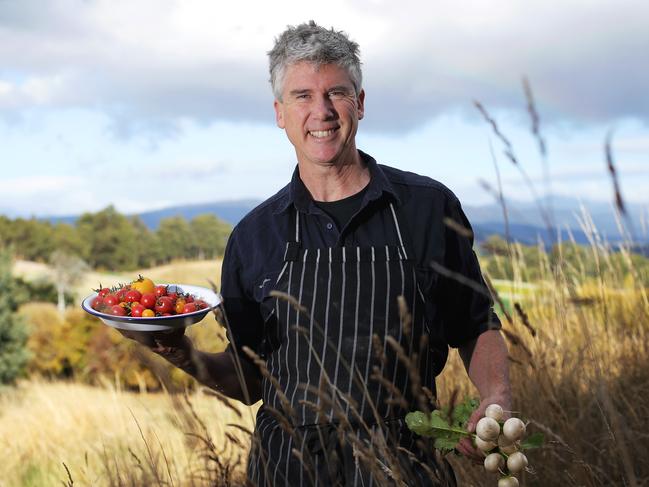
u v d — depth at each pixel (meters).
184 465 2.68
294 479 1.78
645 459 2.00
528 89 1.29
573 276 3.16
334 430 1.77
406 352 1.80
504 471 1.57
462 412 1.70
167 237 123.62
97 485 2.55
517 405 2.67
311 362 1.84
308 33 1.92
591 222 3.18
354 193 1.95
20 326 30.06
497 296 1.48
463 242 1.92
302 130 1.91
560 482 2.18
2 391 10.91
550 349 2.91
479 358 1.92
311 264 1.89
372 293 1.83
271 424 1.89
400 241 1.89
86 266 70.88
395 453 1.72
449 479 1.75
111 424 4.60
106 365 10.34
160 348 1.98
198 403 3.53
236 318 2.07
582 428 2.44
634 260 3.29
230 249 2.07
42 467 4.93
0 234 122.88
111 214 129.50
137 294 2.03
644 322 3.36
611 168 1.17
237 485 1.99
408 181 1.96
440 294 1.92
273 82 1.99
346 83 1.90
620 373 3.07
